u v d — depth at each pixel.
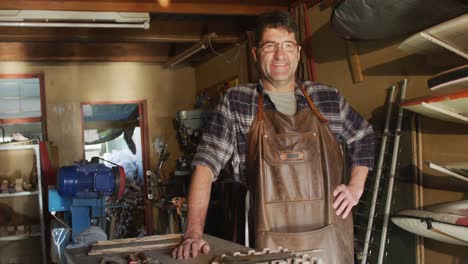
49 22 4.89
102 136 8.00
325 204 1.92
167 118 7.83
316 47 4.68
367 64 4.00
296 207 1.90
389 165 3.70
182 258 1.62
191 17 5.76
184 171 6.45
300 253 1.58
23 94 7.13
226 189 5.43
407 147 3.58
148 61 7.64
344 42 4.24
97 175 4.14
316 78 4.71
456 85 2.71
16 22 4.75
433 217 2.93
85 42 6.21
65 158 7.23
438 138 3.36
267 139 1.92
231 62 6.43
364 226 3.88
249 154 1.95
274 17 1.93
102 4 4.79
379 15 3.25
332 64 4.45
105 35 5.85
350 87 4.23
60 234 3.85
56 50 7.02
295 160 1.91
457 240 2.91
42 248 5.80
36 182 6.12
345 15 3.40
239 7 5.04
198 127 6.85
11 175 6.80
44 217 6.08
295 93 2.03
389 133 3.68
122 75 7.61
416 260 3.47
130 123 8.09
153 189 7.03
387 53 3.78
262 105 1.98
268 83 2.00
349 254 1.97
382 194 3.75
